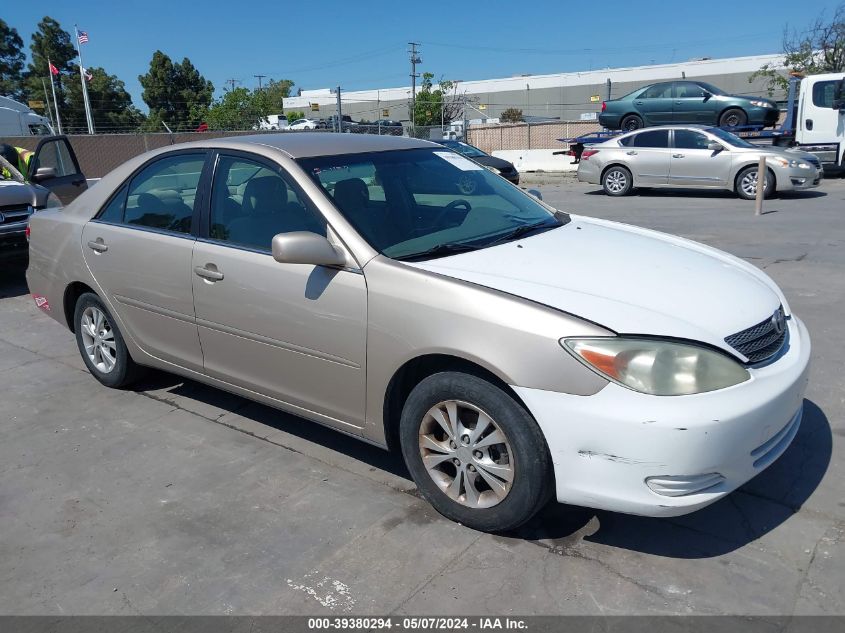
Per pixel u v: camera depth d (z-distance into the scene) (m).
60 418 4.61
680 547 3.04
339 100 25.34
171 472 3.86
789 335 3.33
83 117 69.12
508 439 2.95
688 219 12.03
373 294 3.23
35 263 5.22
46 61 74.38
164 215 4.28
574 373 2.75
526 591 2.80
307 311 3.47
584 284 3.09
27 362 5.70
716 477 2.76
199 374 4.25
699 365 2.74
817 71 31.30
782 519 3.21
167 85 68.69
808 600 2.70
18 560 3.15
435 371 3.24
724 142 15.34
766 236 9.88
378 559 3.04
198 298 3.99
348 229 3.41
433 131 34.59
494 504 3.08
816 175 14.48
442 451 3.22
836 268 7.70
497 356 2.88
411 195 3.87
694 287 3.18
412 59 62.69
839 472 3.57
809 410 4.26
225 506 3.50
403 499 3.50
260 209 3.78
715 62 51.69
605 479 2.77
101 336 4.93
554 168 28.08
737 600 2.71
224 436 4.27
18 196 8.26
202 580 2.96
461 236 3.64
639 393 2.70
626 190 16.78
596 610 2.68
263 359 3.78
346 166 3.83
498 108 64.19
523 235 3.75
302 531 3.27
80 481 3.80
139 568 3.06
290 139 4.09
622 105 20.12
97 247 4.61
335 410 3.55
